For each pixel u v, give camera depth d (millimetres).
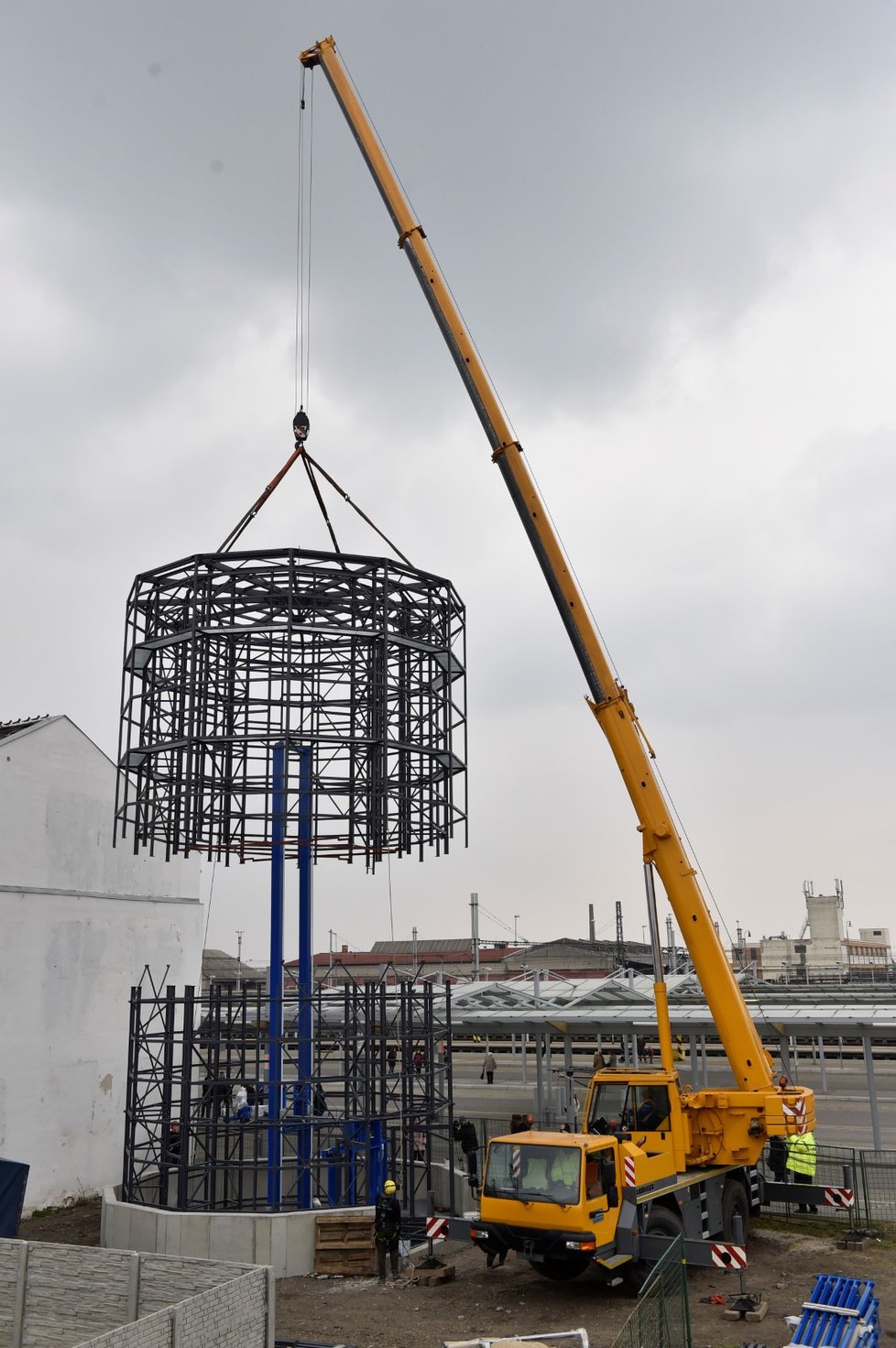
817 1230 20734
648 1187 17000
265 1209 18938
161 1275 13336
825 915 119938
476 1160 22547
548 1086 36312
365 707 21219
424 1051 24188
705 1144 18641
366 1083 19906
